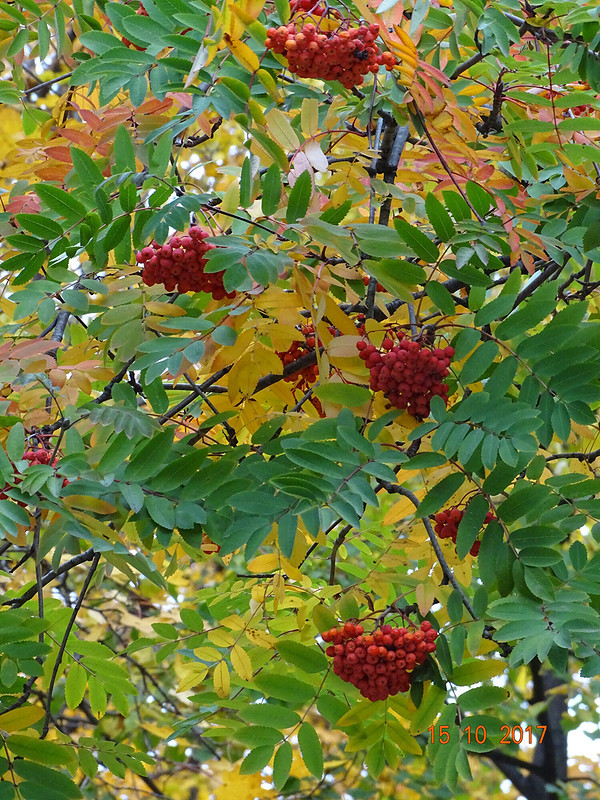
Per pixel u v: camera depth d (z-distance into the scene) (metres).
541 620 2.16
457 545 2.20
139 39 2.33
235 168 2.44
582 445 2.53
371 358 2.22
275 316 2.29
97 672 2.43
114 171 2.31
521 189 2.51
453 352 2.21
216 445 2.23
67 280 2.30
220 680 2.39
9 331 2.41
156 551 2.51
